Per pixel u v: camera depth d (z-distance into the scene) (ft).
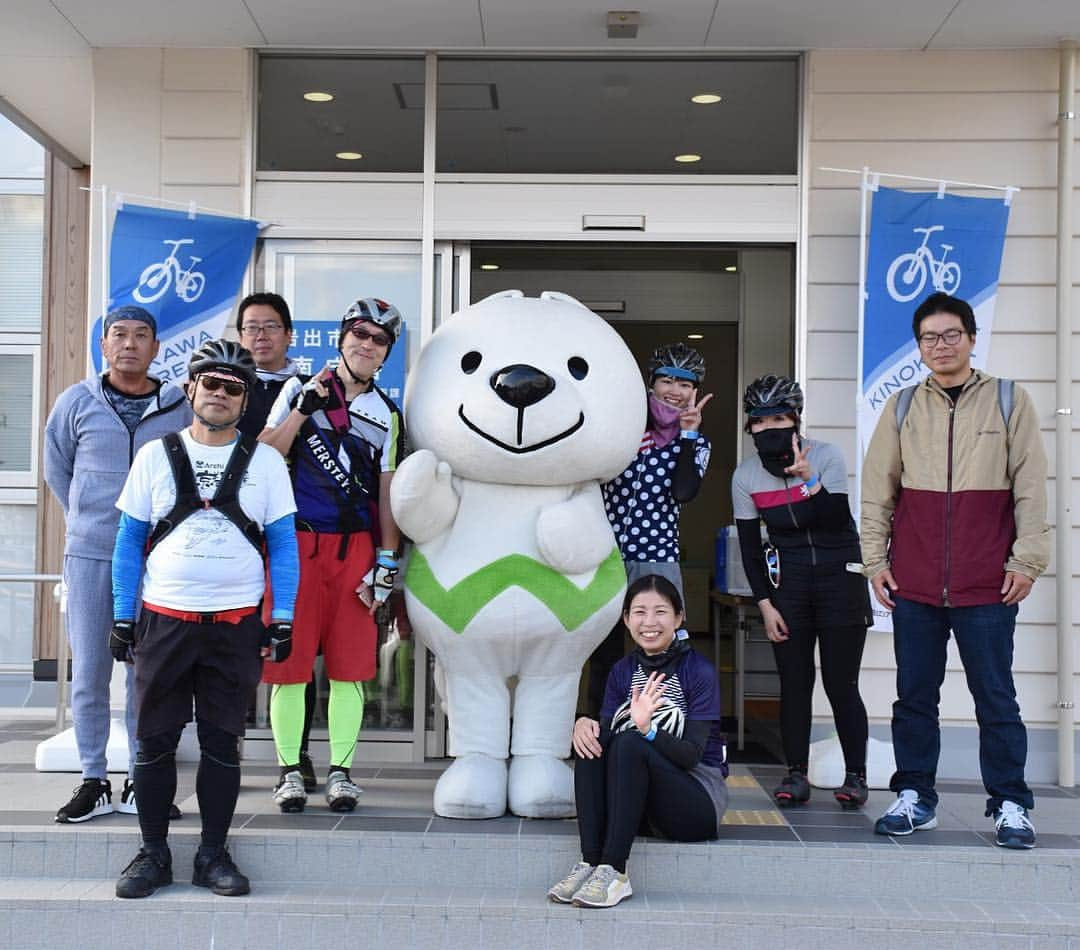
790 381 15.14
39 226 24.59
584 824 12.66
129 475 12.74
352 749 14.70
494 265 22.70
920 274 17.56
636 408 14.61
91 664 13.98
